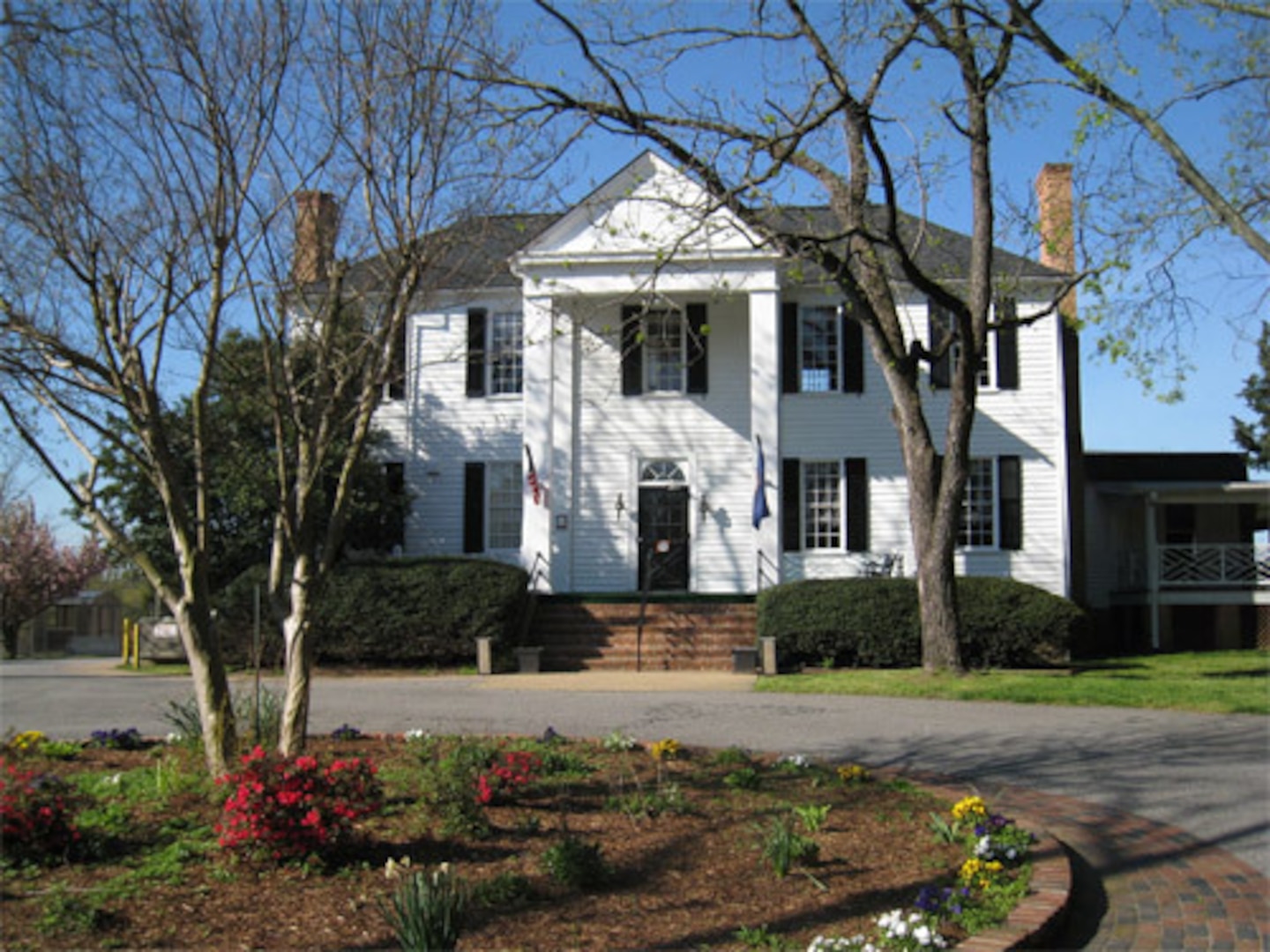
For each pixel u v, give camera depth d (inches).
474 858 245.0
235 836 229.0
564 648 799.1
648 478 932.6
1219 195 481.4
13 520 1401.3
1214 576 1022.4
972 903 221.1
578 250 880.9
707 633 815.7
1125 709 536.7
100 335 280.5
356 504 849.5
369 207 315.3
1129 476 1117.7
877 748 426.9
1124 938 227.0
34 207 278.5
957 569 930.7
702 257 848.9
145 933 194.9
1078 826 314.8
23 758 340.2
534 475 882.8
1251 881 264.2
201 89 288.0
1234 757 410.0
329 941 194.2
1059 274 916.0
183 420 523.8
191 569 292.8
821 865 247.4
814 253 578.9
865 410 943.0
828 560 933.8
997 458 935.0
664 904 219.1
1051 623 741.9
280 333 315.9
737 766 355.3
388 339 313.1
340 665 770.2
